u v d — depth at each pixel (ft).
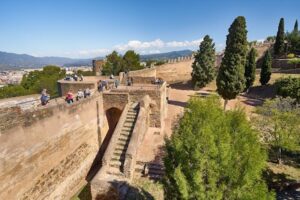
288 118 59.47
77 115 56.54
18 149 38.91
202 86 132.57
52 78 174.70
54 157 48.39
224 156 26.61
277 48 189.67
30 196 41.98
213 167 26.78
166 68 148.77
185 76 154.10
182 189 26.27
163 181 31.60
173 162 30.50
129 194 47.91
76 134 56.44
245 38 88.22
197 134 28.32
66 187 53.06
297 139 60.75
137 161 56.24
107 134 73.46
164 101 78.89
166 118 82.89
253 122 64.64
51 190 47.78
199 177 26.17
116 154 56.44
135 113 65.87
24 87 179.93
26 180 40.88
